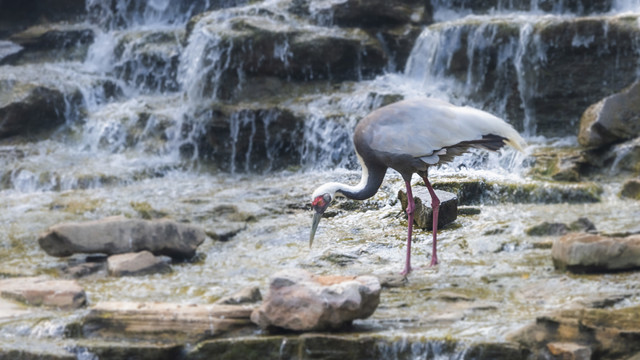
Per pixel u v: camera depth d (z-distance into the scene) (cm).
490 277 1026
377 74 2027
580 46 1719
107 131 2019
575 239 1023
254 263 1196
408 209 1067
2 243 1362
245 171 1856
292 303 842
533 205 1378
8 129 2030
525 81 1777
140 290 1069
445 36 1889
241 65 1983
